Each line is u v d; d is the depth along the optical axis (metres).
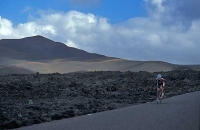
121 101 25.39
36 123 14.19
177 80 53.53
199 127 10.72
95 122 13.05
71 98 27.20
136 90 36.09
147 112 15.85
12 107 19.11
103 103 23.44
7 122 13.24
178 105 18.83
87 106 20.80
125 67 193.00
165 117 13.52
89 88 36.19
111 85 40.03
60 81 43.00
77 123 13.03
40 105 21.06
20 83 34.53
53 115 15.33
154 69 176.00
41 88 33.38
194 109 16.12
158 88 21.38
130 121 12.80
